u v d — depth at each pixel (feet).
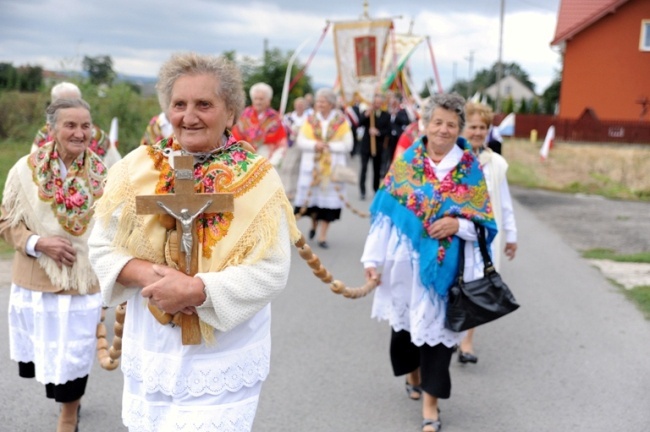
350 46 49.88
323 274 12.56
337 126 30.27
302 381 16.02
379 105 43.93
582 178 61.36
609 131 104.17
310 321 20.24
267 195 8.14
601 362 17.74
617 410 14.96
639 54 109.09
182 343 8.04
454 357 18.04
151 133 25.26
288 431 13.65
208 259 7.97
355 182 29.91
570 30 110.22
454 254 13.20
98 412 14.14
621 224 39.27
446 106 13.32
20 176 11.92
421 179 13.52
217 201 7.84
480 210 13.37
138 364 8.41
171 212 7.76
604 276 26.71
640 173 62.13
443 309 13.33
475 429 13.94
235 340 8.34
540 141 106.93
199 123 7.98
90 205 12.01
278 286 8.16
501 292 13.21
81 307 12.13
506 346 18.84
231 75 8.14
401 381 16.25
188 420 8.14
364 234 33.55
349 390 15.64
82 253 12.04
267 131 30.48
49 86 48.19
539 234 35.42
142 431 8.39
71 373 12.12
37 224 11.85
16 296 12.15
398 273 13.69
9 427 13.38
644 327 20.58
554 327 20.47
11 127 49.57
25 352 12.34
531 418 14.51
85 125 11.88
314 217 30.55
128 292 8.35
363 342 18.66
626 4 108.58
